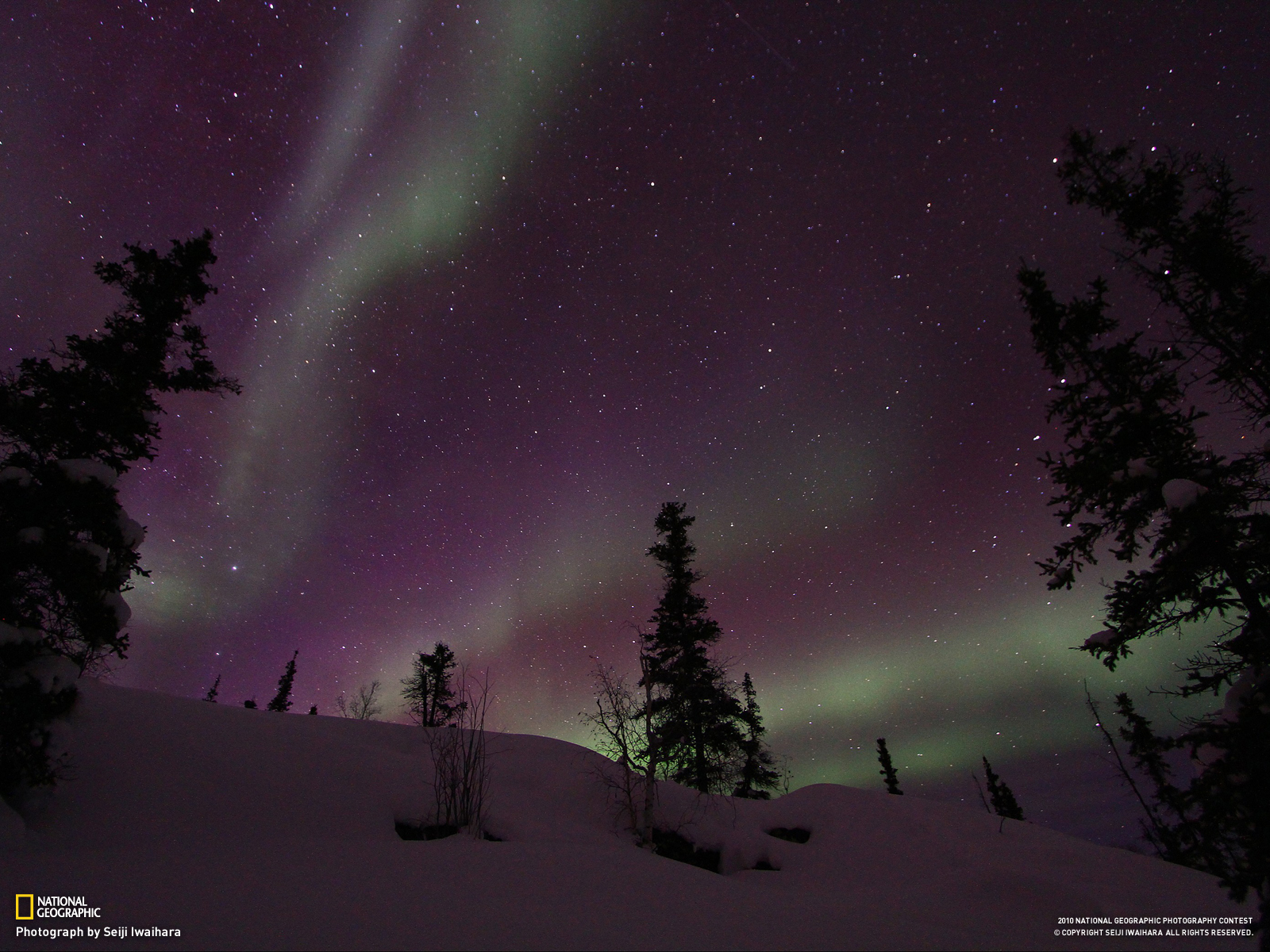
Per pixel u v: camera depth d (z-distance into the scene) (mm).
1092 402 12484
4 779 10438
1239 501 10047
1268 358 10891
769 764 28547
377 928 5992
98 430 13422
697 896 8703
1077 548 12039
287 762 15758
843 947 6840
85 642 11938
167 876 7434
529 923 6590
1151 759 27984
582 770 21656
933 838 19109
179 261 15680
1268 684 9094
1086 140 12977
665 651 26703
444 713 34031
